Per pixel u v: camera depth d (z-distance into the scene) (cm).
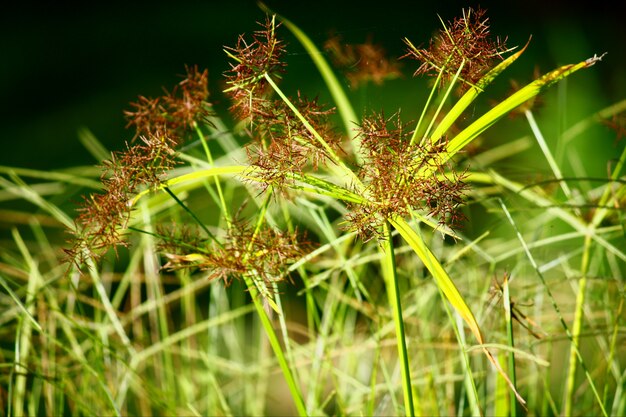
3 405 139
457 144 109
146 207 130
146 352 143
